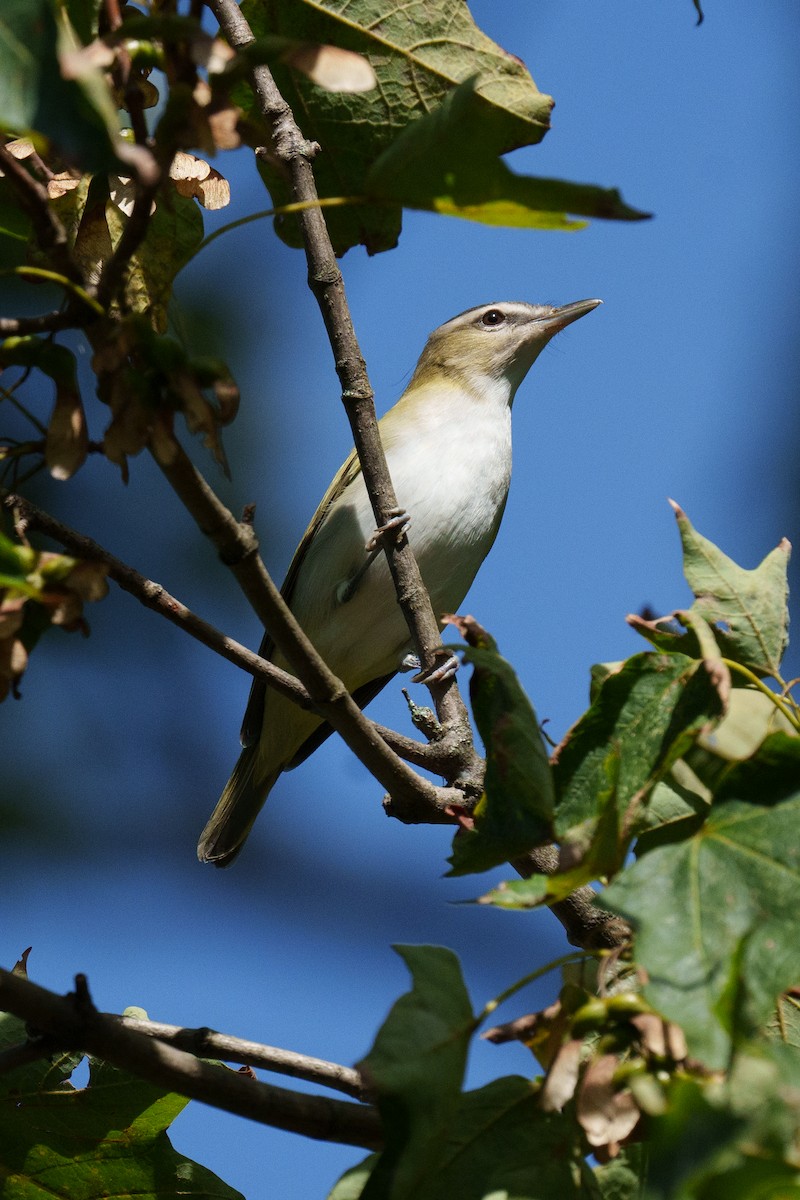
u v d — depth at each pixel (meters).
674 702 4.52
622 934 5.70
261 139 4.32
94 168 3.81
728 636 5.32
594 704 4.59
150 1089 5.55
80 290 4.21
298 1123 4.50
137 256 6.67
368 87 3.95
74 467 4.39
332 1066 5.48
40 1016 4.32
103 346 4.21
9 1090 5.51
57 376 4.39
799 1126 3.15
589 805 4.52
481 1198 4.13
